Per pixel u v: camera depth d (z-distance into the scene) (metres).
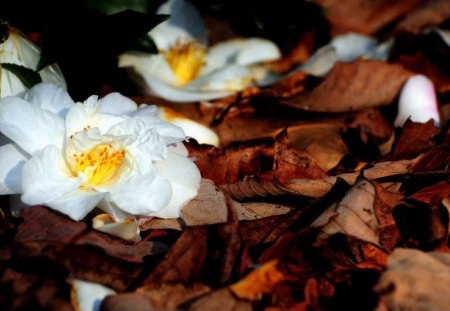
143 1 0.67
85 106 0.55
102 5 0.66
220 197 0.57
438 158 0.59
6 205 0.56
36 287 0.51
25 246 0.52
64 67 0.62
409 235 0.56
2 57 0.60
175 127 0.57
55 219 0.54
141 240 0.55
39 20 0.63
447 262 0.53
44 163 0.53
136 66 0.67
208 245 0.53
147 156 0.54
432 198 0.57
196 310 0.51
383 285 0.52
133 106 0.58
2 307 0.50
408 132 0.63
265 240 0.55
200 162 0.60
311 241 0.54
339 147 0.65
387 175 0.58
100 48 0.62
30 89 0.57
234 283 0.52
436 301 0.51
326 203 0.55
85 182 0.54
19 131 0.54
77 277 0.52
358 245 0.55
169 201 0.54
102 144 0.54
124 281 0.52
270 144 0.61
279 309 0.52
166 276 0.52
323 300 0.52
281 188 0.57
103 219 0.54
